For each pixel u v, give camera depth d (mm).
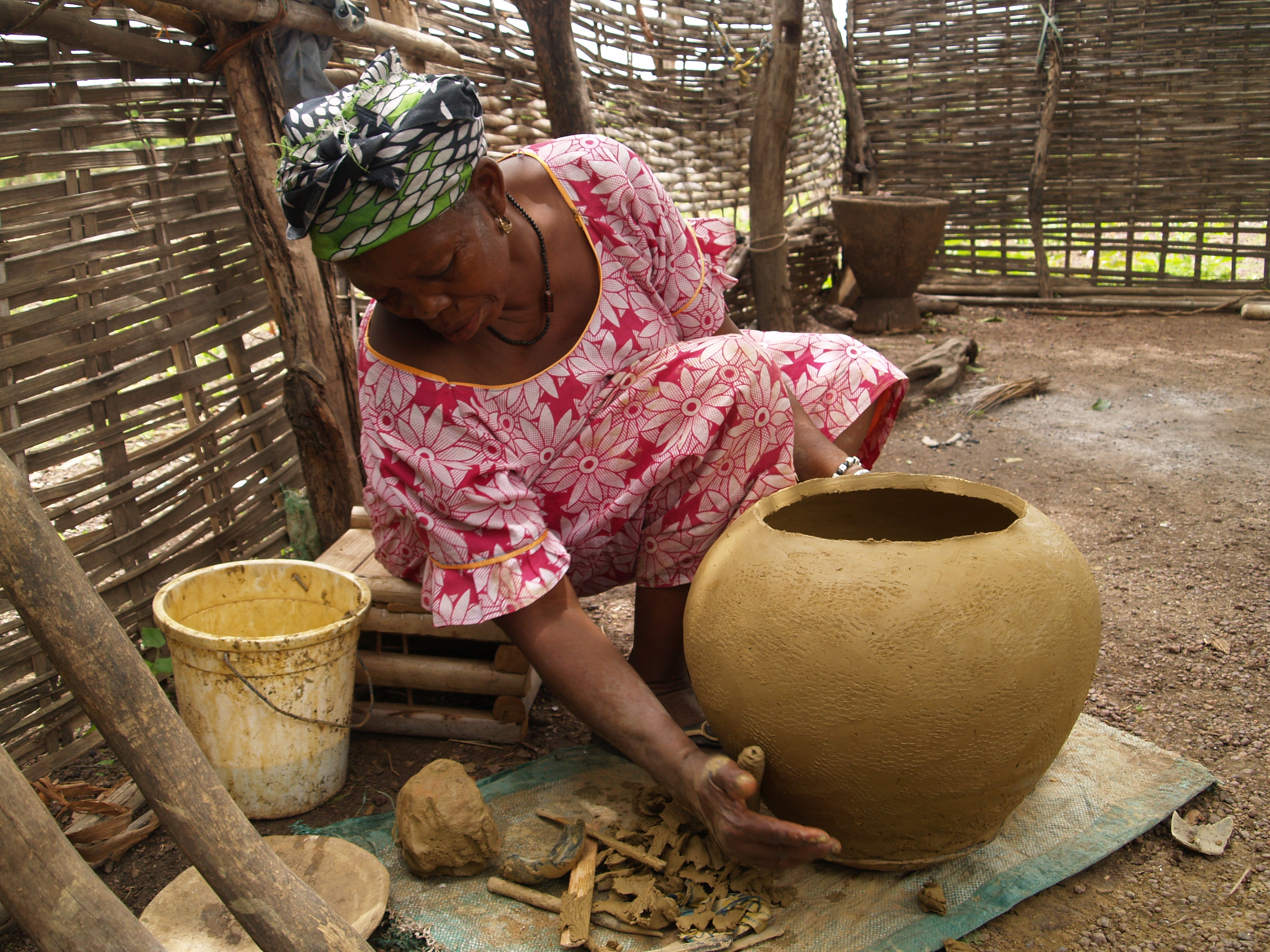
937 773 1436
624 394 1865
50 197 2195
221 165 2689
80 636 1078
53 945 1040
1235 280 6504
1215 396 4625
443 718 2244
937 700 1385
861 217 5941
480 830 1700
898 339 6047
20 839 1015
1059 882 1673
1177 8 6059
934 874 1683
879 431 2273
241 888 1175
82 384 2273
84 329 2277
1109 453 3947
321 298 2615
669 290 1977
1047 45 6305
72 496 2275
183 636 1871
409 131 1396
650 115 5090
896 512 1842
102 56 2264
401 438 1781
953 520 1814
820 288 6461
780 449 1896
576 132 3457
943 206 5926
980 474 3787
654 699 1585
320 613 2225
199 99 2564
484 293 1582
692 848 1733
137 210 2402
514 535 1709
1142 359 5344
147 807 2020
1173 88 6199
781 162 4664
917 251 6008
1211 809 1860
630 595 2996
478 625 2150
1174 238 6586
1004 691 1403
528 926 1624
